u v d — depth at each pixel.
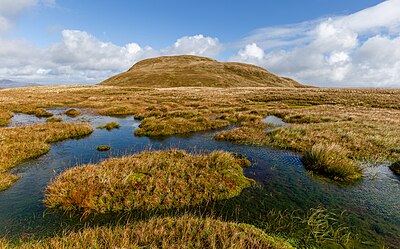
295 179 11.41
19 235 7.16
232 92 71.62
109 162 11.99
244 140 19.14
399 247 6.74
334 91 65.81
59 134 19.94
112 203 8.73
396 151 15.53
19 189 10.18
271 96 56.25
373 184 10.95
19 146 15.05
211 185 9.97
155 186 9.65
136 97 58.59
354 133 19.00
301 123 25.94
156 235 6.39
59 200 8.80
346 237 7.09
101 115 34.59
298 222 7.85
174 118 26.67
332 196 9.72
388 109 36.53
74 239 6.32
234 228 6.79
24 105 41.91
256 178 11.51
